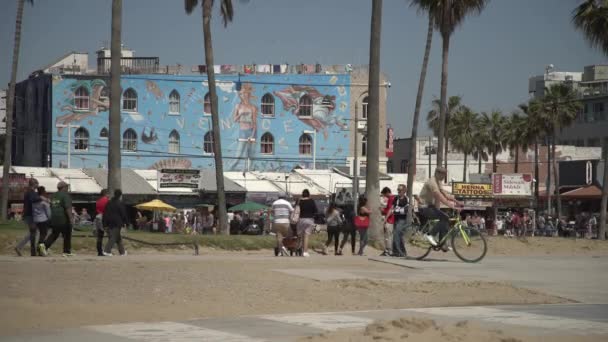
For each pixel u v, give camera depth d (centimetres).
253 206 5466
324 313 1325
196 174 6075
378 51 2939
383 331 1012
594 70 11338
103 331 1111
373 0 2941
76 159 8062
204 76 8475
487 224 6562
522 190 6606
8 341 1027
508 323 1227
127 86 8219
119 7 3098
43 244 2084
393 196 2359
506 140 9212
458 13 4191
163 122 8344
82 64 9262
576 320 1272
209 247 2655
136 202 5844
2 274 1541
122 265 1722
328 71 8856
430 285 1645
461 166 10094
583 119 10206
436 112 9875
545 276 1902
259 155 8594
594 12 4412
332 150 8725
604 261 2323
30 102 8475
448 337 977
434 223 2145
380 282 1653
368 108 2938
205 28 3994
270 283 1582
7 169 4294
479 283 1689
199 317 1273
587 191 7150
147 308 1318
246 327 1158
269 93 8631
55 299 1341
